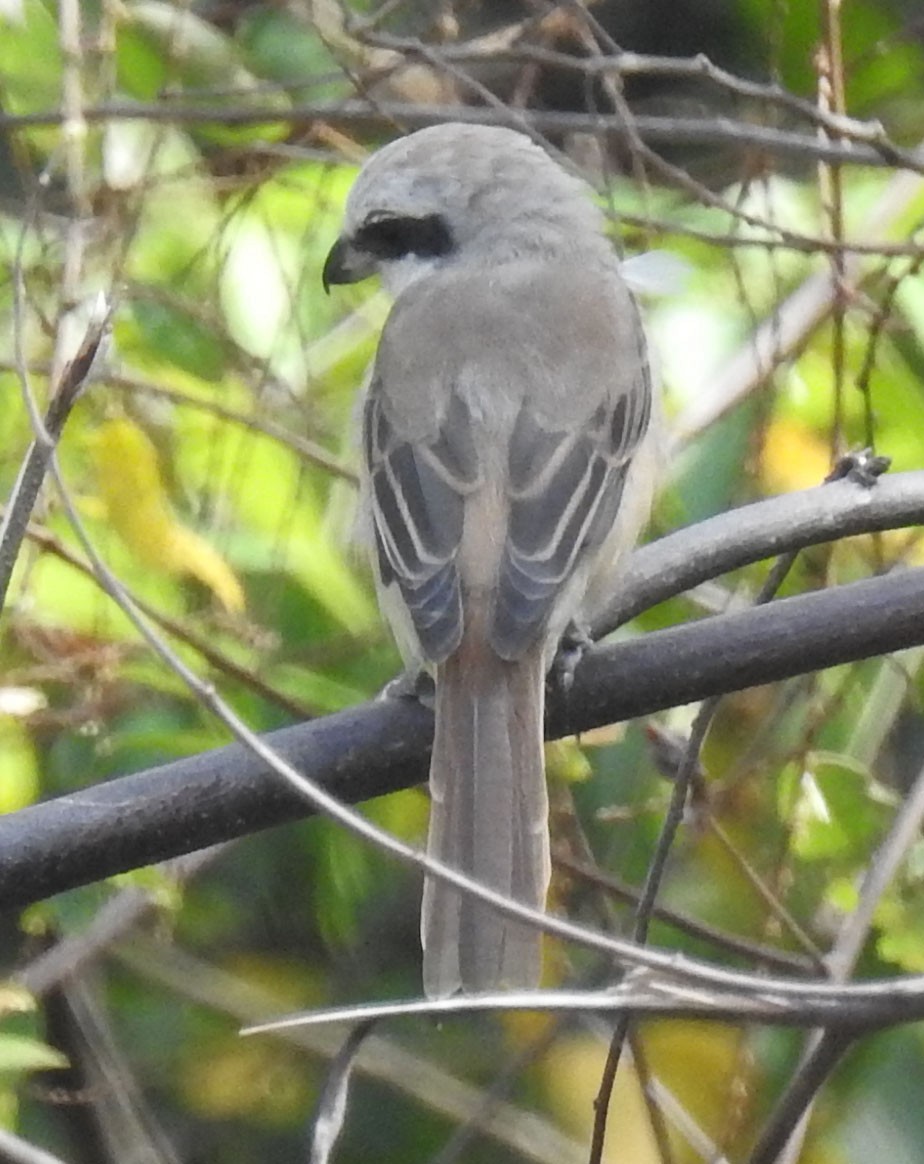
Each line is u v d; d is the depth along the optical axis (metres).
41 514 9.59
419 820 11.09
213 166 11.05
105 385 9.77
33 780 9.78
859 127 10.02
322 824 11.71
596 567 8.60
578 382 8.84
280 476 10.32
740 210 10.66
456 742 7.64
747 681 7.62
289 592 10.68
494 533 8.30
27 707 9.66
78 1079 11.62
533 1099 12.17
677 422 10.81
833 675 10.58
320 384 10.96
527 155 10.11
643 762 11.03
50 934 11.79
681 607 10.74
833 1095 11.07
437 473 8.52
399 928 12.66
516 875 7.43
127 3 11.50
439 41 11.96
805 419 10.86
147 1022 12.54
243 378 10.66
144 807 7.18
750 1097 10.49
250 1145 12.77
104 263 10.51
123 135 10.90
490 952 7.11
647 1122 11.40
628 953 5.59
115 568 9.90
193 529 10.23
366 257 10.14
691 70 10.34
